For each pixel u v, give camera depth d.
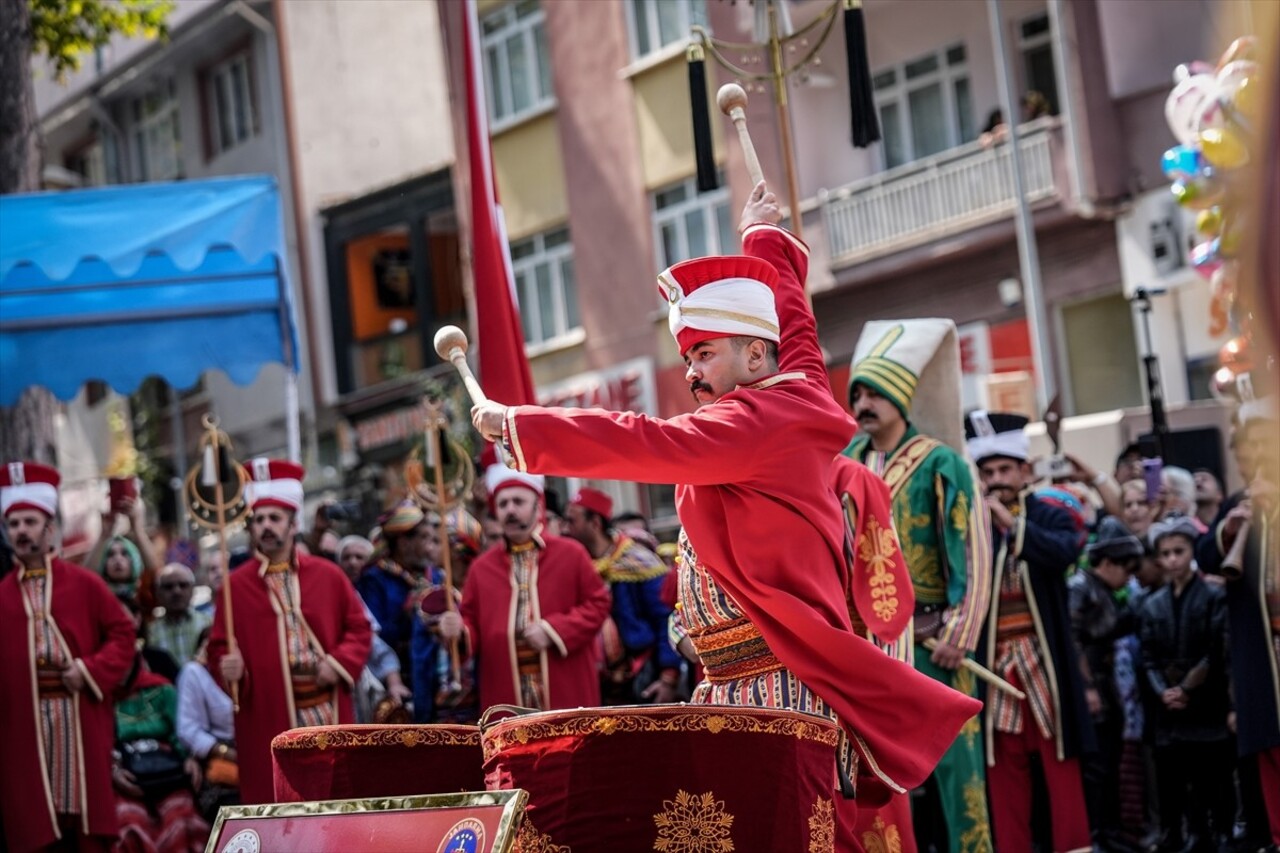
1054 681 7.38
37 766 8.09
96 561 9.80
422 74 26.53
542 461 3.66
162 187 9.27
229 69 27.47
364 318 25.91
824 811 3.61
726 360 3.98
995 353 18.17
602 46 20.78
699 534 3.95
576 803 3.41
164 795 9.01
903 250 18.52
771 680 3.99
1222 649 8.37
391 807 3.53
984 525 6.63
